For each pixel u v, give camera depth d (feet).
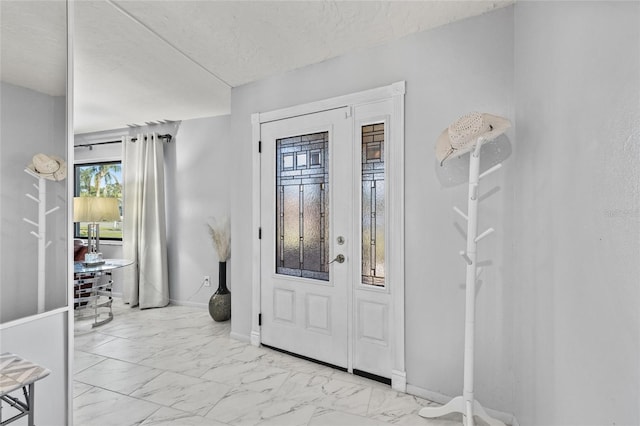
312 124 8.66
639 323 2.39
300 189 8.97
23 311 4.78
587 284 3.21
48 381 5.11
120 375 7.92
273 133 9.41
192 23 6.77
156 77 9.53
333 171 8.30
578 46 3.41
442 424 6.04
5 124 4.53
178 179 14.33
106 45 7.66
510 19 6.08
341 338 8.16
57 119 5.19
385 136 7.45
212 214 13.80
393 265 7.29
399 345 7.14
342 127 8.14
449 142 5.64
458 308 6.54
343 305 8.14
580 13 3.35
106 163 15.83
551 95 4.21
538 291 4.69
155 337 10.50
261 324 9.71
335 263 8.27
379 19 6.59
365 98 7.70
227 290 12.35
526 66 5.32
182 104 12.02
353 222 7.94
